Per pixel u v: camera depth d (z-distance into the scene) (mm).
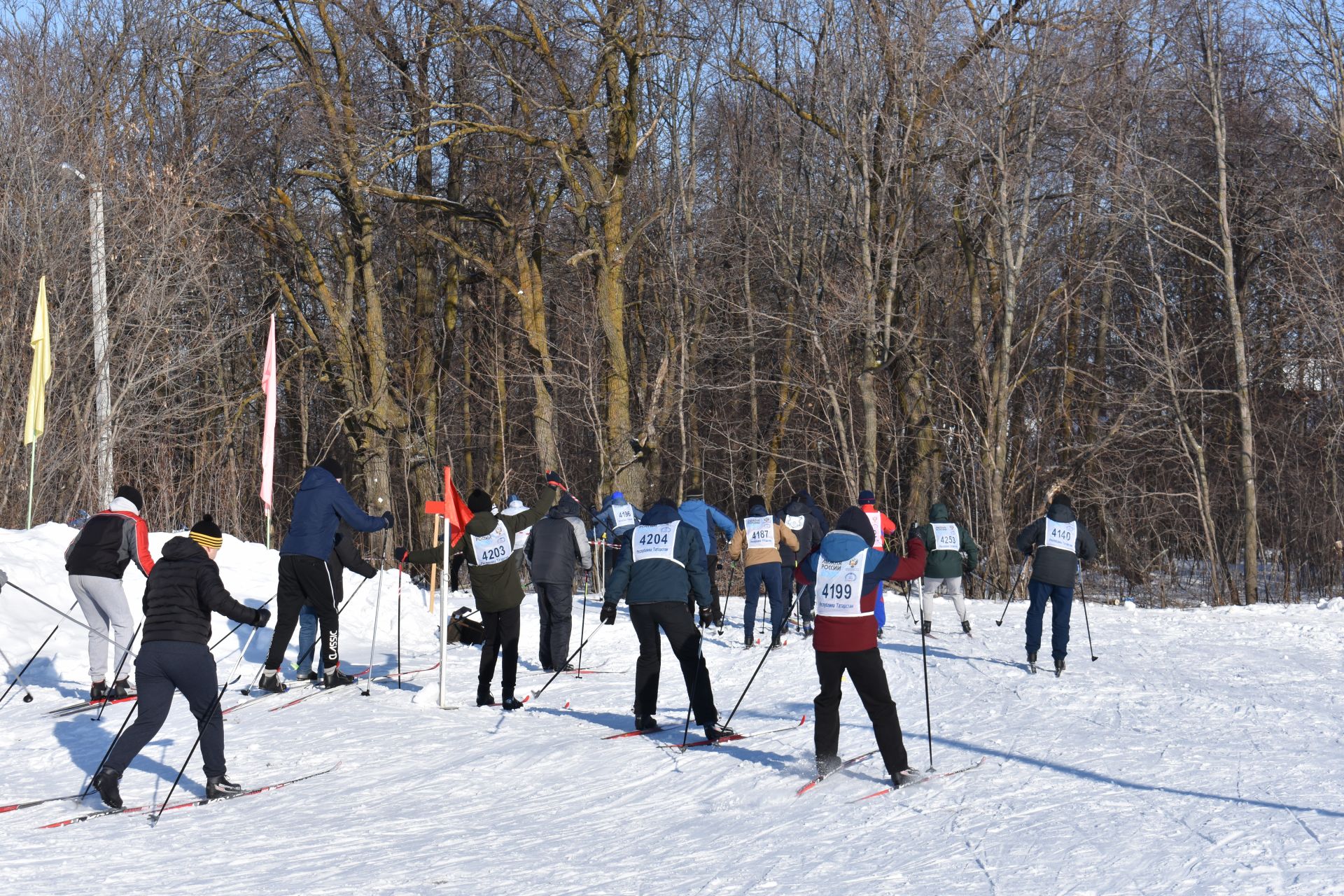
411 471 29391
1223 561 28047
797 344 33062
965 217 28266
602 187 26328
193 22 25656
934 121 27156
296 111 25344
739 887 5320
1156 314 29078
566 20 25516
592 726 9719
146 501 23891
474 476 35781
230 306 28422
